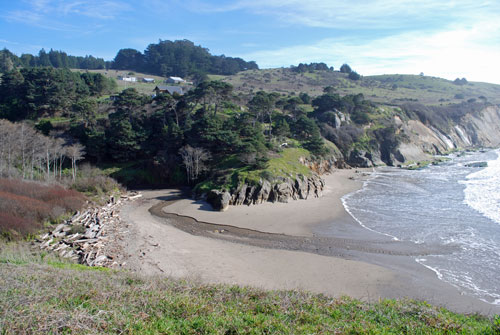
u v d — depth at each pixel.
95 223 32.28
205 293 13.72
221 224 34.66
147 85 118.06
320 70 183.38
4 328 8.62
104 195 44.50
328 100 83.56
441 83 166.62
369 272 23.11
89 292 12.02
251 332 9.81
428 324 11.30
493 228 31.14
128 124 57.69
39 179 47.81
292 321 10.97
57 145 52.94
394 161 75.75
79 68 180.75
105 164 58.16
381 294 19.94
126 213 38.28
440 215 35.69
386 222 33.84
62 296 11.58
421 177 59.56
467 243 27.70
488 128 116.00
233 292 14.05
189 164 52.31
